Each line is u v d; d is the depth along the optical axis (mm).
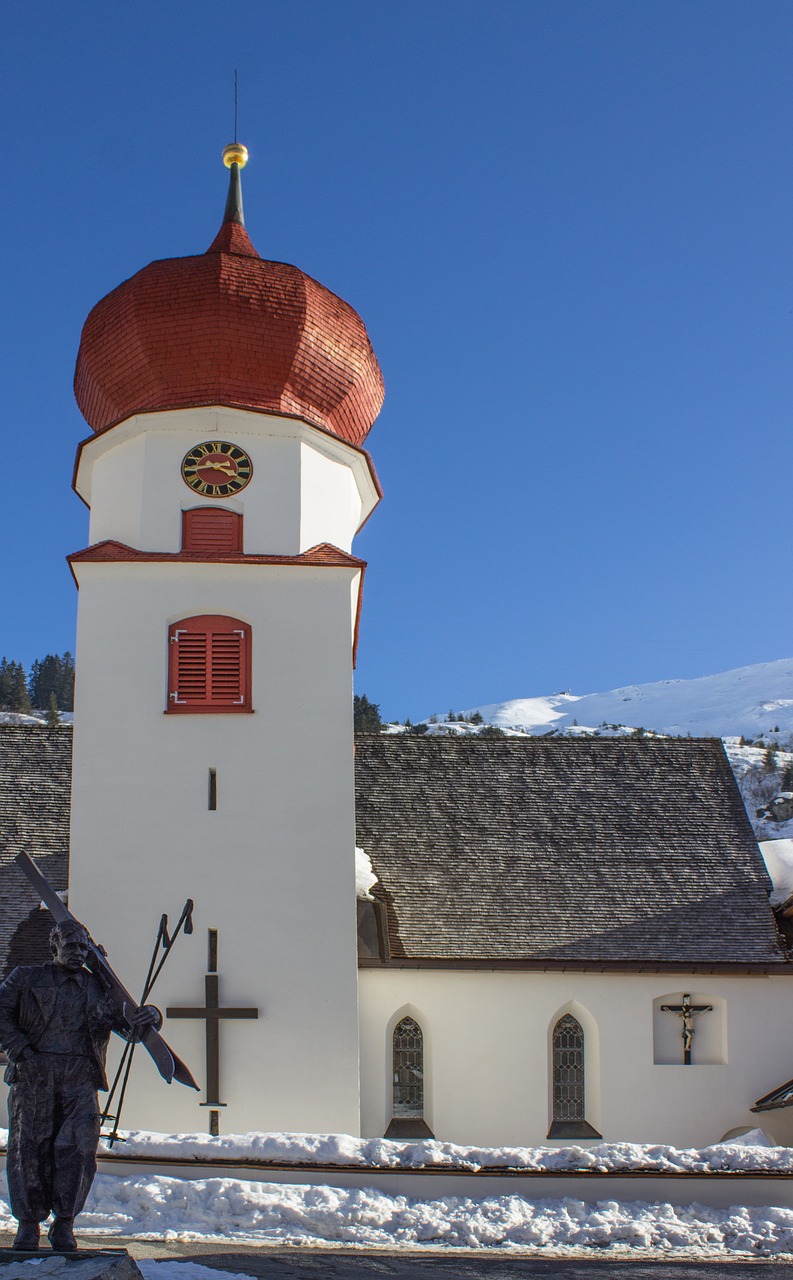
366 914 35094
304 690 33156
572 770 40906
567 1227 21891
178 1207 21734
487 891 36844
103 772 32375
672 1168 23422
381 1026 34062
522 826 39000
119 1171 23141
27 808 38312
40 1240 18688
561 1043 35031
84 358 36031
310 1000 31344
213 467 34406
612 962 34938
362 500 38562
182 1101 30594
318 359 35406
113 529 34625
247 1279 16938
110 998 15812
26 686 170750
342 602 33750
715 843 39125
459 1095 33938
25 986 15547
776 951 35906
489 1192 23188
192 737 32688
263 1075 30875
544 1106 34062
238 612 33469
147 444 34500
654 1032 35125
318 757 32750
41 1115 15344
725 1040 35062
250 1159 23234
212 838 32125
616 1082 34500
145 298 34938
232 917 31688
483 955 34781
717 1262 20484
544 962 34750
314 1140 23656
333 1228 21469
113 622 33250
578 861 38094
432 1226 21594
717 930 36375
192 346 34719
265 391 35094
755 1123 34594
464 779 40188
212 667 33250
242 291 35000
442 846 38062
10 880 36188
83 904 31609
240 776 32531
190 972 31328
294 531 34250
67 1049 15484
